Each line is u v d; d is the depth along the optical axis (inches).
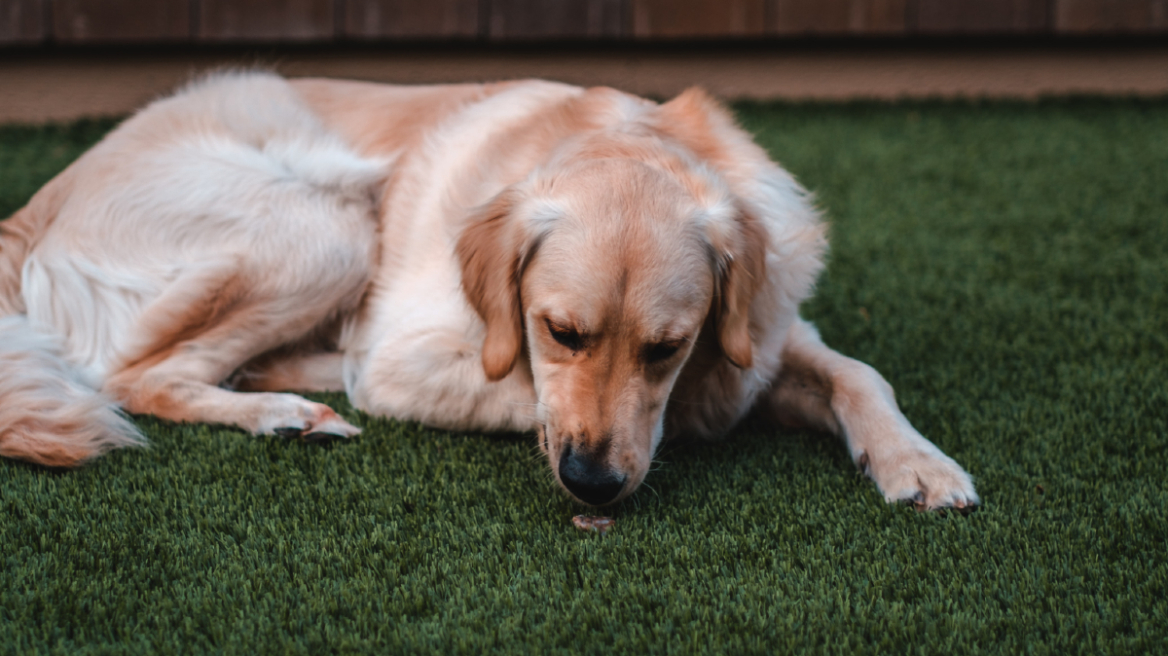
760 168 97.8
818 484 80.3
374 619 60.1
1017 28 213.2
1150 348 106.2
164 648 57.2
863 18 214.2
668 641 58.3
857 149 188.9
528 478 81.6
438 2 210.4
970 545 69.3
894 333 114.0
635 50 221.6
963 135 195.2
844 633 59.2
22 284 105.6
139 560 67.1
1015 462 83.1
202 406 93.9
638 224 76.8
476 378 90.9
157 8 203.0
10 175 165.2
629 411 76.3
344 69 217.5
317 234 104.2
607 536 70.9
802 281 94.7
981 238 144.9
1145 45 217.8
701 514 74.7
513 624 59.7
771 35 215.9
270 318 102.8
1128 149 183.6
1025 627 59.7
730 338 83.9
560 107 102.1
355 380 105.4
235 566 66.4
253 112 112.3
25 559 67.1
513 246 82.4
